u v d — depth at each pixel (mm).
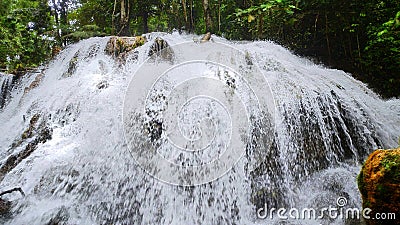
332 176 3914
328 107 4559
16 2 10656
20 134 4844
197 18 10312
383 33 5820
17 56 9469
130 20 10656
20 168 3922
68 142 4145
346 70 7277
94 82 4934
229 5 9312
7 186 3811
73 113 4570
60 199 3678
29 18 10398
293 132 4199
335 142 4367
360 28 6855
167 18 11195
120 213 3732
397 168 2086
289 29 7996
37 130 4664
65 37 9695
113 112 4301
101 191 3826
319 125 4352
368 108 4953
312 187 3912
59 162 3861
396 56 6254
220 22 9617
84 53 6301
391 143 4699
